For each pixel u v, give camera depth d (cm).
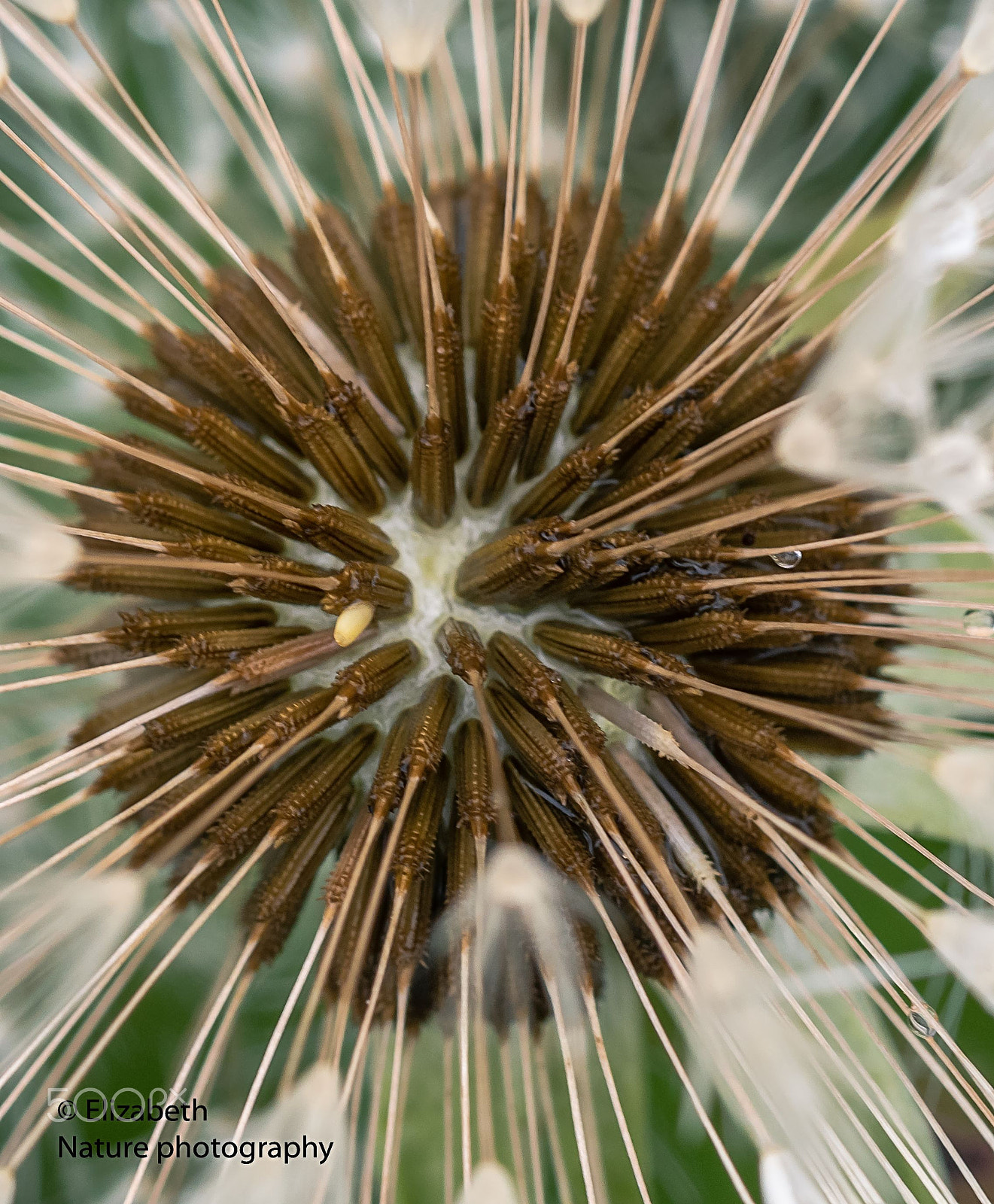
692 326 5
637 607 5
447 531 5
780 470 5
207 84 5
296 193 5
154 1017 5
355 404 5
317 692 5
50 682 5
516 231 5
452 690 5
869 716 5
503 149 5
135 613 5
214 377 5
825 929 5
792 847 5
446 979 5
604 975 5
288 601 5
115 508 5
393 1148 5
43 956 5
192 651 5
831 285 5
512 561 5
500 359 5
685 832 5
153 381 5
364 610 5
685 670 5
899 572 5
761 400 5
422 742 5
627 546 5
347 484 5
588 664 5
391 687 5
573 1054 5
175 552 5
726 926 5
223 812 5
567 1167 5
